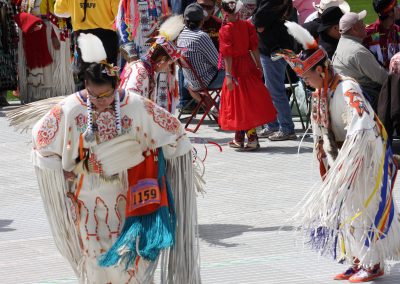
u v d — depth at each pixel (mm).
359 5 49156
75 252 10031
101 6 24062
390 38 21016
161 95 14508
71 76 28078
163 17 18656
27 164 20062
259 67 20641
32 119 10312
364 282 11602
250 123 20359
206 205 15977
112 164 9555
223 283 11789
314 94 11445
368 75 19172
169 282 10016
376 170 11156
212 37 24125
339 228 11125
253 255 13031
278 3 21062
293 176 18016
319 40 21438
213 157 20172
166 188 9812
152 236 9391
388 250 11492
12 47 28297
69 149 9570
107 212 9750
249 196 16516
